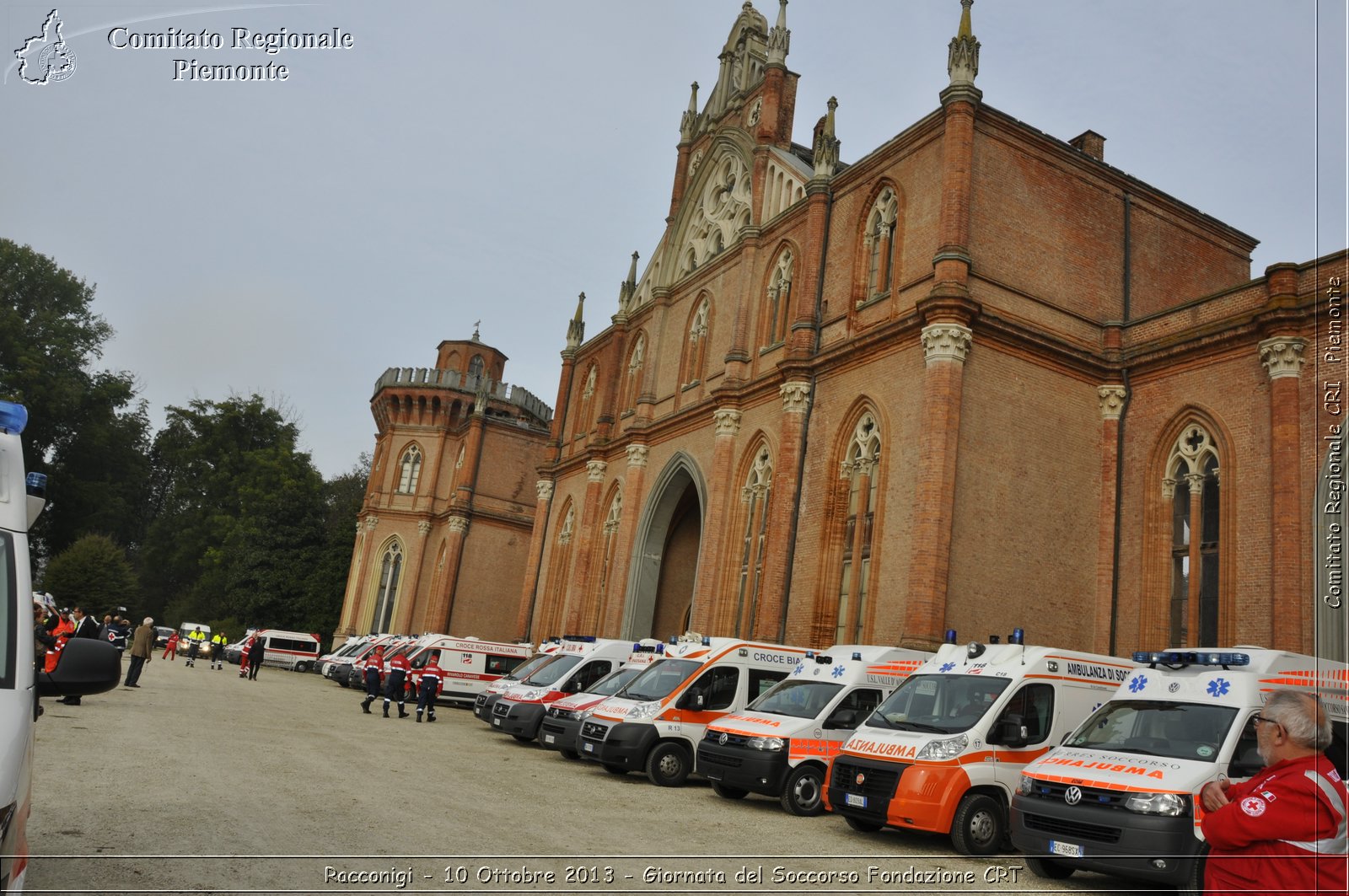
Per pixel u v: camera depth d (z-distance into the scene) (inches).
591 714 816.3
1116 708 524.1
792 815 648.4
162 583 3695.9
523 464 2645.2
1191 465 990.4
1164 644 972.6
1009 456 1008.9
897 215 1150.3
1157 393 1038.4
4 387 2726.4
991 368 1016.9
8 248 2967.5
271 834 417.4
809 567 1133.1
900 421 1042.7
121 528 3619.6
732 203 1609.3
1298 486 858.8
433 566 2667.3
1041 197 1108.5
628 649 1054.4
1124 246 1163.9
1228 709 477.4
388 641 1846.7
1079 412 1067.3
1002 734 565.6
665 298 1728.6
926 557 934.4
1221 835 210.7
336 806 502.3
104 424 3129.9
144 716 861.2
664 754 765.9
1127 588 1014.4
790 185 1430.9
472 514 2544.3
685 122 1875.0
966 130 1051.9
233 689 1402.6
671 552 1635.1
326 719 1055.6
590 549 1752.0
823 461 1157.7
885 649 729.0
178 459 3654.0
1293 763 209.5
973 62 1071.0
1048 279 1088.8
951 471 956.6
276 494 3260.3
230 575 3078.2
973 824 542.0
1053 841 466.0
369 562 2704.2
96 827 400.5
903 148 1156.5
